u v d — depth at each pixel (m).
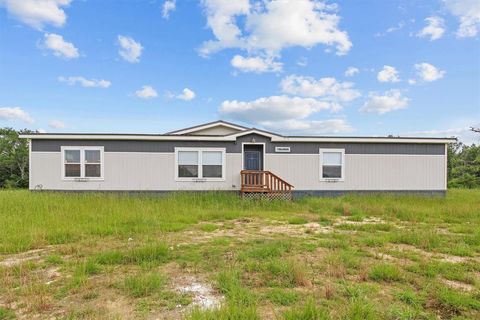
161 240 6.01
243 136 14.20
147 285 3.78
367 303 3.27
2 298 3.53
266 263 4.63
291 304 3.35
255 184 13.59
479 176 27.70
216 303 3.31
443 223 8.64
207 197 12.43
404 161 14.60
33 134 13.14
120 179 13.71
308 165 14.38
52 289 3.75
